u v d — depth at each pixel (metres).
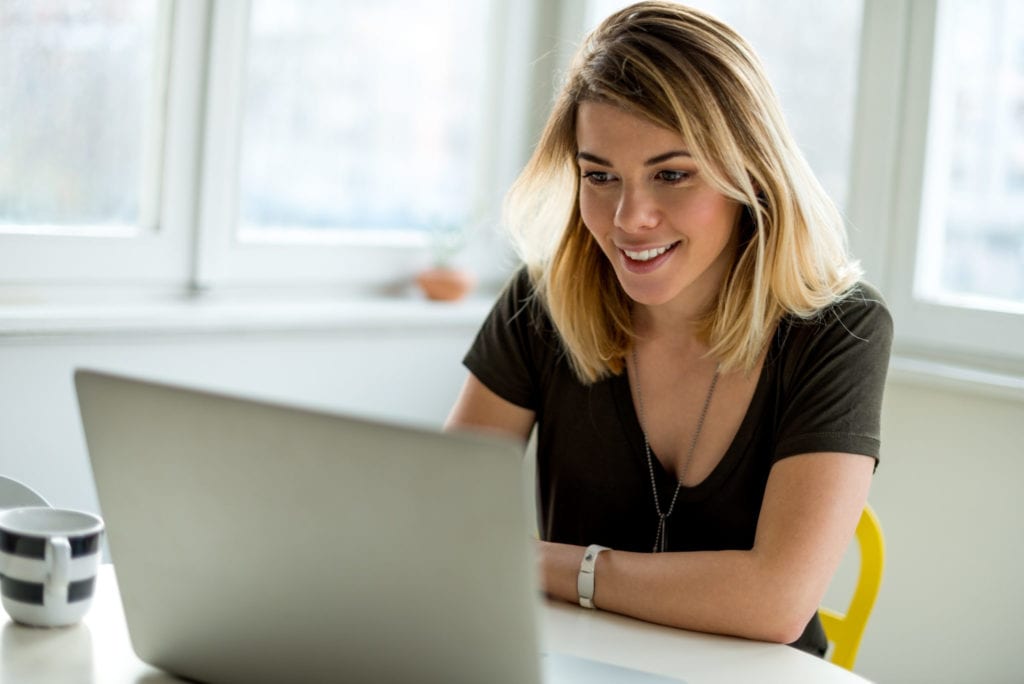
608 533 1.54
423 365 2.67
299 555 0.98
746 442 1.46
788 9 2.57
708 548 1.48
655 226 1.39
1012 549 2.15
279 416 0.95
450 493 0.90
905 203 2.37
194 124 2.43
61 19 2.26
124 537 1.07
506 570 0.90
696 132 1.35
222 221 2.49
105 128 2.34
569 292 1.53
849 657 1.58
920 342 2.37
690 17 1.41
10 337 2.09
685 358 1.51
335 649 1.00
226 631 1.05
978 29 2.30
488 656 0.94
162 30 2.38
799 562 1.28
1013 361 2.25
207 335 2.33
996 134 2.29
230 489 0.99
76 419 2.19
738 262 1.46
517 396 1.62
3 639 1.16
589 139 1.40
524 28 2.91
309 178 2.66
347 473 0.93
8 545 1.18
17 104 2.23
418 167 2.83
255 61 2.54
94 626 1.21
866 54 2.38
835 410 1.38
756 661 1.19
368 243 2.72
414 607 0.95
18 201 2.25
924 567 2.27
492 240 2.94
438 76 2.83
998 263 2.30
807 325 1.46
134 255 2.38
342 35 2.67
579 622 1.27
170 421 1.00
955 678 2.24
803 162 1.46
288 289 2.62
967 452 2.20
